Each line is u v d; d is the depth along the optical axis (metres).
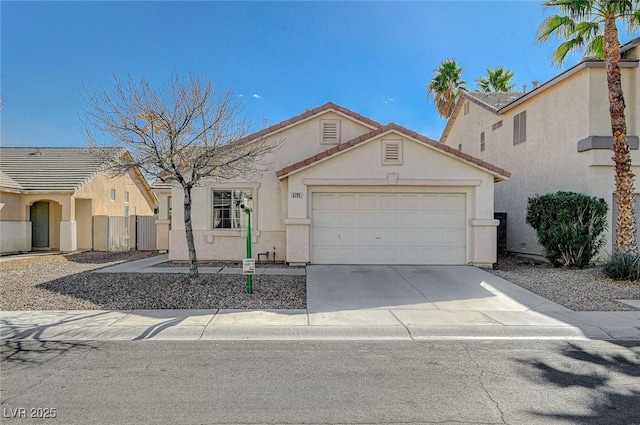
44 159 22.56
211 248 14.02
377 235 13.26
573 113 13.69
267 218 14.12
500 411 4.18
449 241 13.27
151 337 6.54
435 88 29.23
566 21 12.82
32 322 7.13
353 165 12.96
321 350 6.01
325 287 9.97
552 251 12.52
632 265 10.34
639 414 4.11
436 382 4.88
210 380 4.92
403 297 9.05
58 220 21.02
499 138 18.48
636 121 13.03
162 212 19.30
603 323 7.18
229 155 10.84
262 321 7.23
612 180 13.02
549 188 14.90
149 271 11.98
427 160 12.96
